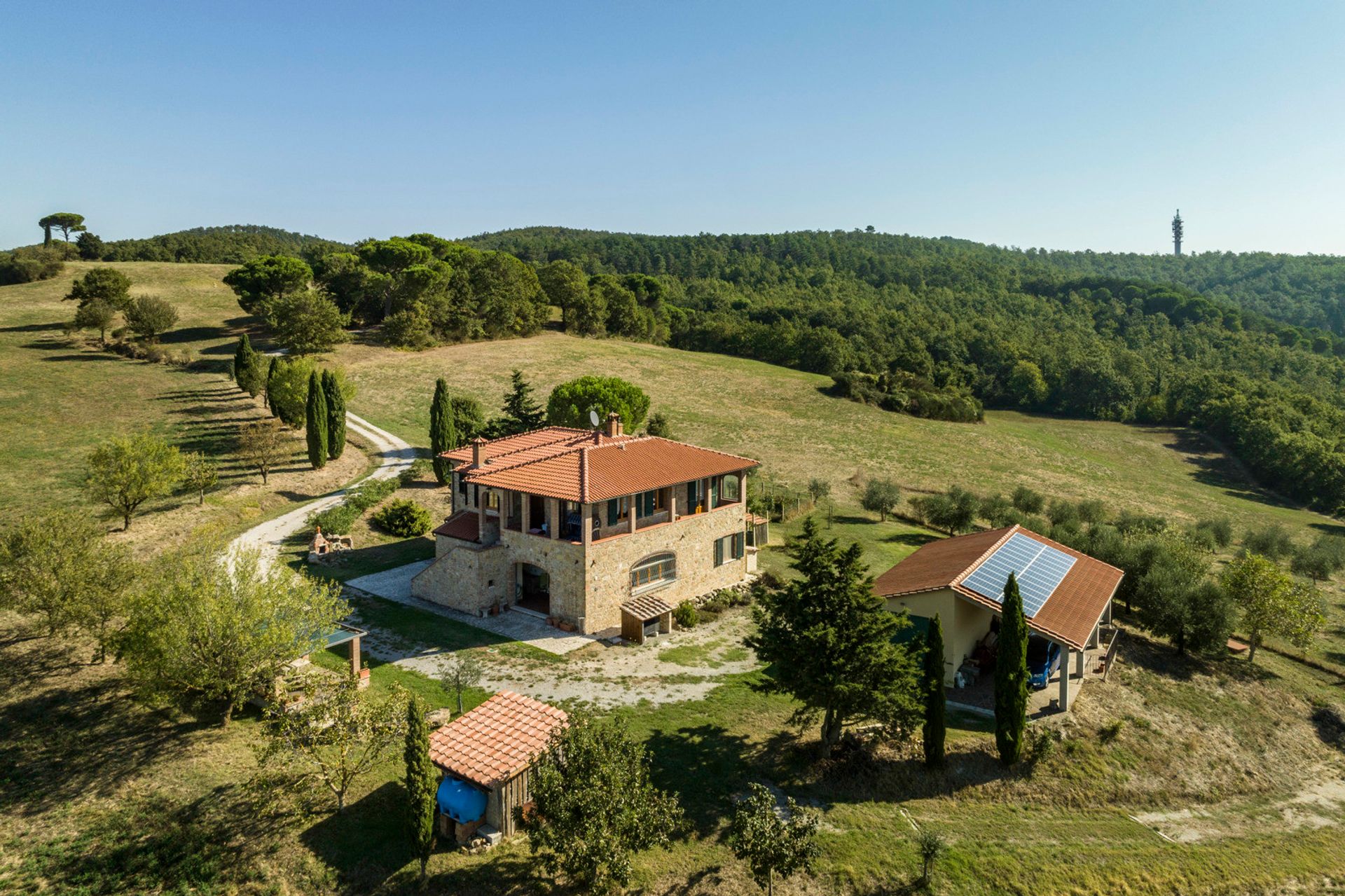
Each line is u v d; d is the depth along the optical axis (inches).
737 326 6368.1
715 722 1150.3
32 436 2477.9
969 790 1056.2
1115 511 3129.9
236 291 4441.4
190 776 924.0
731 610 1654.8
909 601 1357.0
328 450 2433.6
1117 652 1550.2
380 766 964.0
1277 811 1149.1
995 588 1320.1
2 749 949.8
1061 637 1217.4
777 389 4475.9
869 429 3954.2
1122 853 979.3
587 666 1310.3
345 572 1701.5
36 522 1153.4
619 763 813.9
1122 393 5255.9
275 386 2596.0
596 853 744.3
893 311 7372.1
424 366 3991.1
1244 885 957.8
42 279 5044.3
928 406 4402.1
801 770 1048.8
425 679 1226.0
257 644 961.5
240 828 850.8
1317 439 3991.1
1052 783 1094.4
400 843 850.8
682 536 1627.7
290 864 807.7
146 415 2805.1
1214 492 3809.1
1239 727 1352.1
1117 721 1239.5
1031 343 6294.3
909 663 1024.9
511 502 1568.7
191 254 7145.7
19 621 1282.0
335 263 4507.9
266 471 2250.2
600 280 6038.4
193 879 780.6
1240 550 2632.9
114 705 1066.1
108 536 1690.5
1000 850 949.8
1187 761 1209.4
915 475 3339.1
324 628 1052.5
